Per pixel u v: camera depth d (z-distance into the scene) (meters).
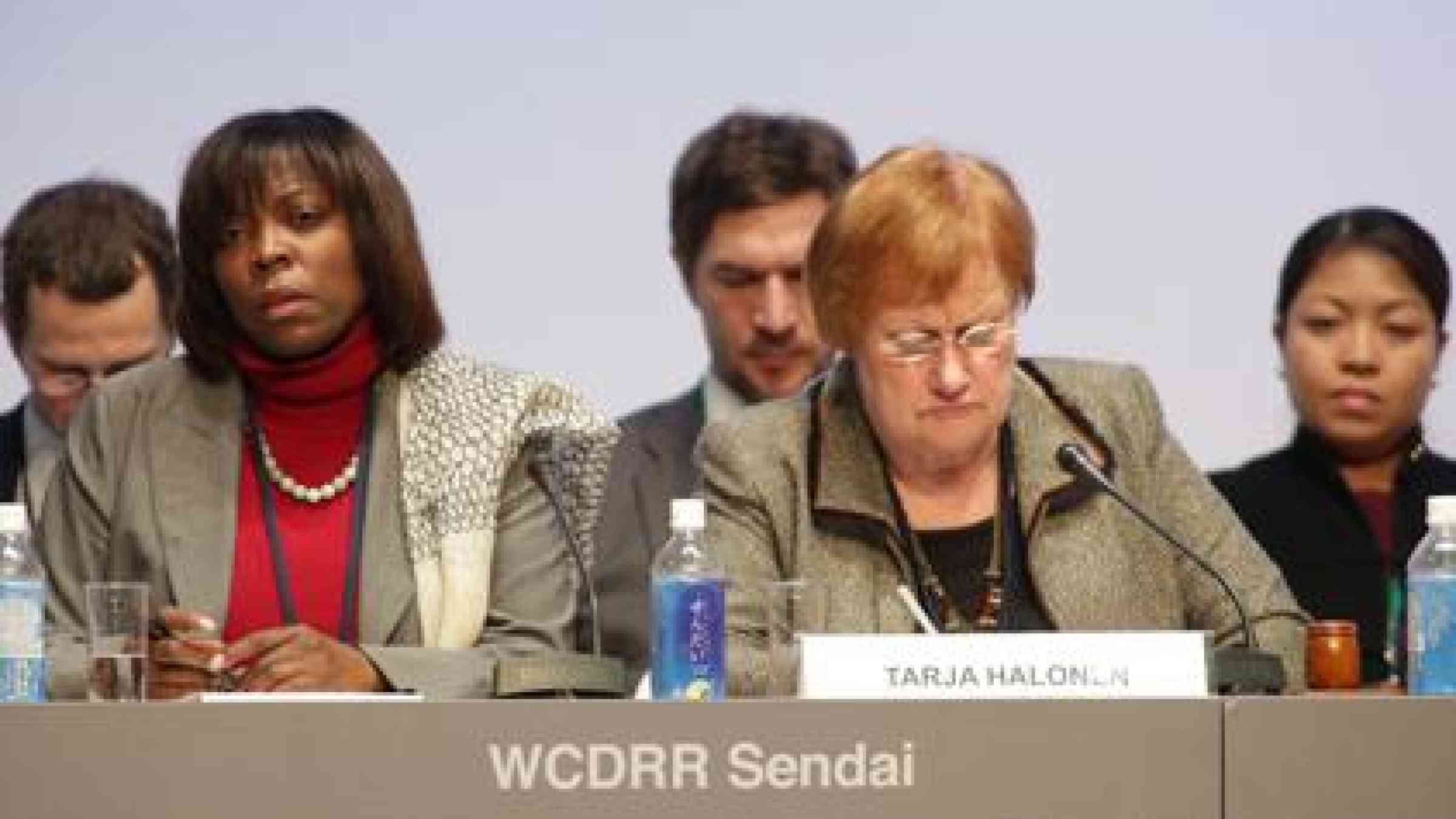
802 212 12.04
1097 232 12.09
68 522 9.84
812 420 9.48
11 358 11.95
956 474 9.25
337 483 9.67
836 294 9.04
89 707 7.19
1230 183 12.09
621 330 12.06
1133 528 9.35
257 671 8.78
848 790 7.25
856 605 9.13
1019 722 7.29
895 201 8.93
